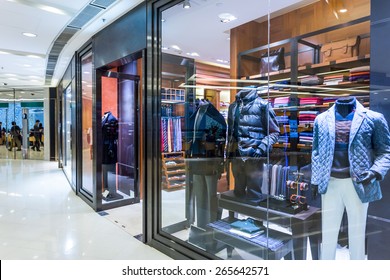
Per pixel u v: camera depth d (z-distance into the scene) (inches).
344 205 74.9
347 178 73.4
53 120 432.8
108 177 188.4
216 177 121.7
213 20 125.0
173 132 127.5
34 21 151.6
